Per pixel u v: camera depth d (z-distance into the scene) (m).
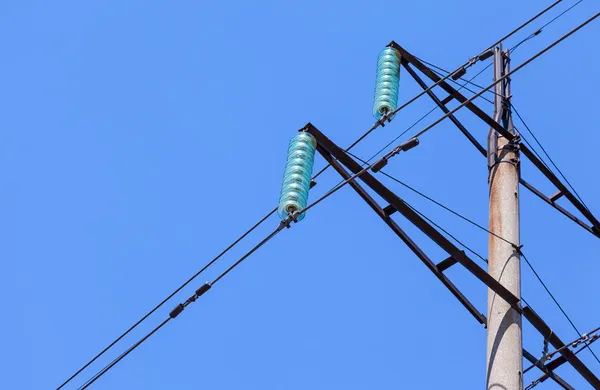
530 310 10.70
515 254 11.20
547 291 11.72
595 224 13.66
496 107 13.48
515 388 10.02
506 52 14.24
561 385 11.48
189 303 11.54
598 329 11.06
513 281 10.94
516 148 12.38
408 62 13.02
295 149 10.79
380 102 11.62
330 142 10.91
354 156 11.27
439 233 10.52
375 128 11.45
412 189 11.22
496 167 12.27
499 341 10.40
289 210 10.38
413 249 11.22
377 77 12.21
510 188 11.93
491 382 10.14
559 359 11.48
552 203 13.34
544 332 10.90
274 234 10.53
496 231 11.48
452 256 10.55
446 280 11.27
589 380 11.22
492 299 10.88
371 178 10.37
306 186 10.59
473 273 10.57
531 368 11.59
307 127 11.02
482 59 14.44
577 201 13.59
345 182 10.16
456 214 11.30
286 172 10.67
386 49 12.66
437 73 13.13
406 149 10.24
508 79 13.95
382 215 11.09
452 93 13.13
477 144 13.12
